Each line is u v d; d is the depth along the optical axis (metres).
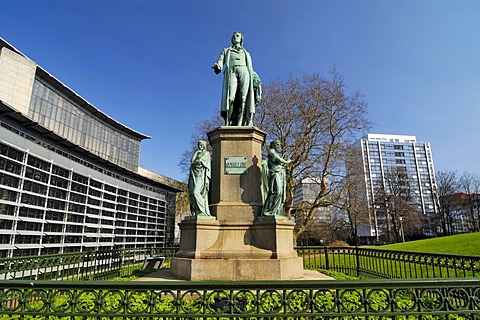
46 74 22.30
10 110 12.26
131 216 25.08
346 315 3.11
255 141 8.12
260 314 3.13
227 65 8.91
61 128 24.86
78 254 8.65
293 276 6.74
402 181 51.91
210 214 7.44
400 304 4.61
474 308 3.21
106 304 4.62
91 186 19.30
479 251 14.35
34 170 13.98
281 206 7.36
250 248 6.86
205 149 7.68
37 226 14.17
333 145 20.52
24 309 3.23
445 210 51.09
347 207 21.20
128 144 35.34
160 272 8.40
